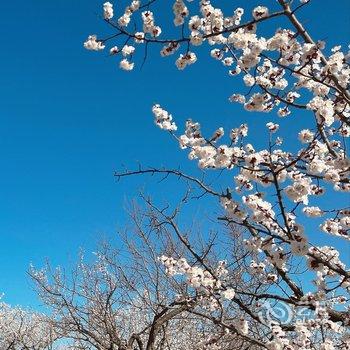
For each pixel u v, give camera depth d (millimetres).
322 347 4586
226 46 4875
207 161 4410
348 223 4480
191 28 4145
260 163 3932
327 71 3650
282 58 4219
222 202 4090
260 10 3822
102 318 9750
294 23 3660
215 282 5105
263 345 4508
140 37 4109
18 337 13469
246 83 4645
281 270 4719
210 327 8742
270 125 5449
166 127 5031
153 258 9141
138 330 11219
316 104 3662
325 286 4477
